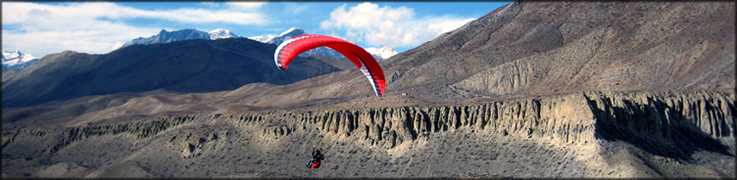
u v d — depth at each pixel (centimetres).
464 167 17325
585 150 16525
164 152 19312
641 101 18500
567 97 17950
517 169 16838
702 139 18525
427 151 18100
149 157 19125
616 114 17750
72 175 16888
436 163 17650
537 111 18188
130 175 16588
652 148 17238
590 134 16725
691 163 16988
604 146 16388
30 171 17625
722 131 18838
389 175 17412
